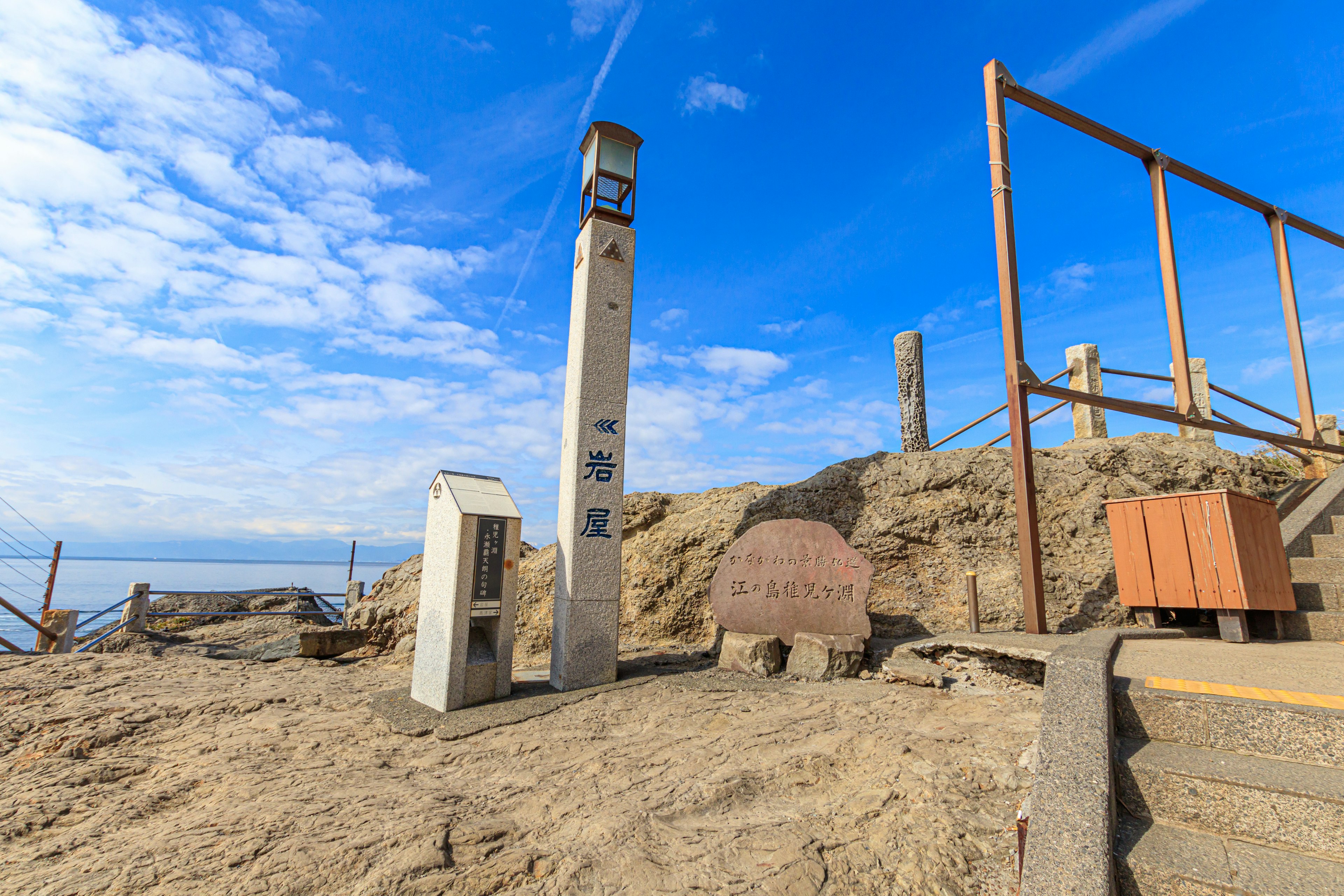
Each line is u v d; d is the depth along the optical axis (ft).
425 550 20.01
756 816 10.50
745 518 27.09
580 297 22.29
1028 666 17.40
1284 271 25.75
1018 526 21.34
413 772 13.35
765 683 19.19
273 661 29.07
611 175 22.94
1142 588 17.65
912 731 13.74
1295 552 19.42
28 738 15.76
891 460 26.81
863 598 21.57
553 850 9.64
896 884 8.39
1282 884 6.73
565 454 21.62
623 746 14.14
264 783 12.50
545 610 27.73
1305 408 25.27
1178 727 9.52
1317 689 10.01
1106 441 26.86
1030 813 7.72
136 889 8.79
